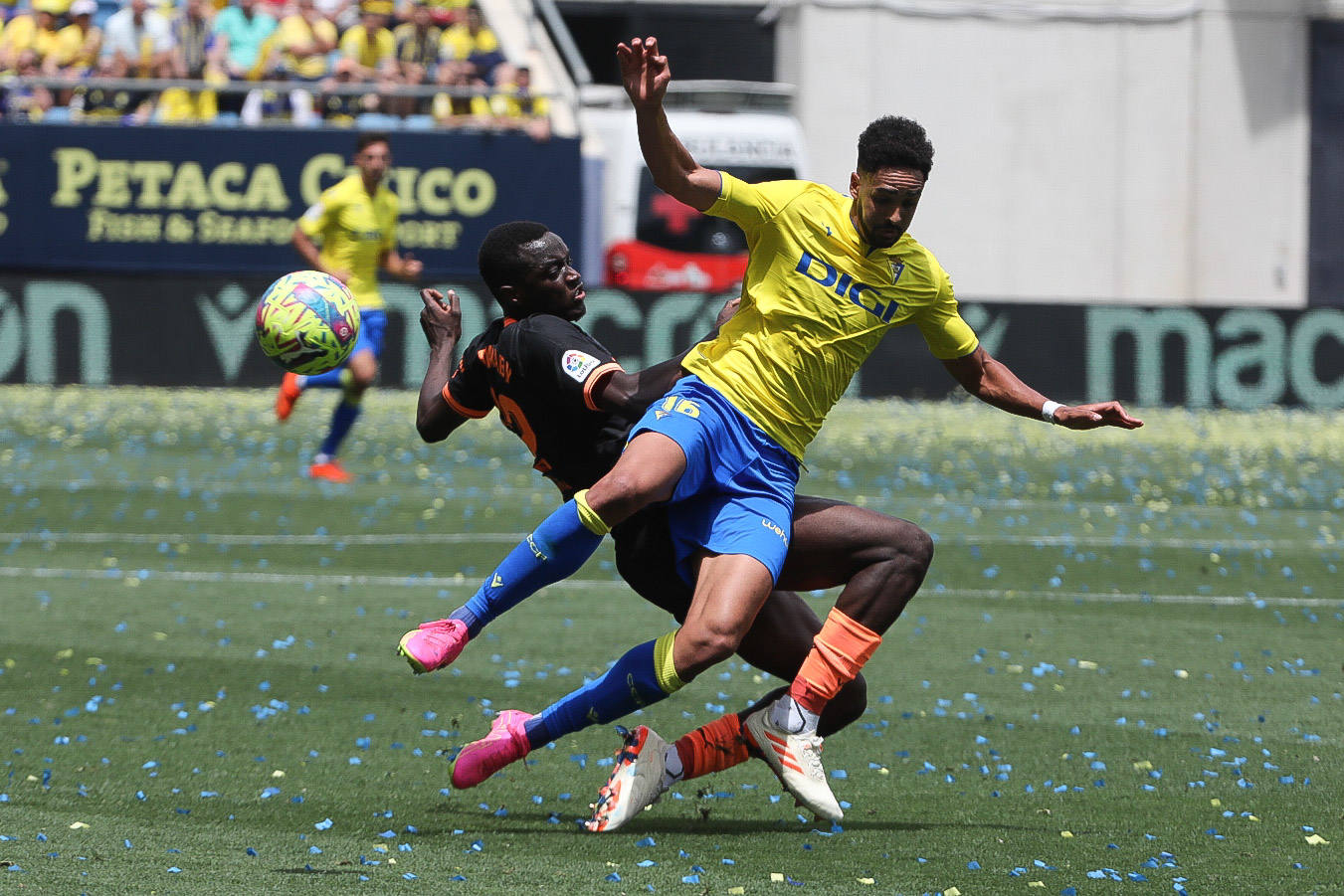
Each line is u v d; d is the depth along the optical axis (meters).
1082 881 13.62
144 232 70.44
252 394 68.56
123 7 78.38
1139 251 104.75
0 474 45.47
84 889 12.74
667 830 15.37
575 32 105.44
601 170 78.19
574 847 14.54
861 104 100.31
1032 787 17.41
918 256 15.63
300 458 50.59
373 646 25.03
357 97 73.81
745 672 23.72
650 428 14.78
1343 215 105.94
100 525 37.50
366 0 75.25
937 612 28.92
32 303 67.62
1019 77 102.69
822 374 15.25
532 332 15.41
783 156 79.81
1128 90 103.75
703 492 15.09
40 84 70.44
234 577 31.34
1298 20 104.12
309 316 16.70
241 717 20.34
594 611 28.41
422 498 42.62
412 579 31.33
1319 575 33.44
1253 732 20.17
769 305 15.13
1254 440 62.19
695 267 79.25
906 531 15.32
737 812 16.23
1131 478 50.50
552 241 15.96
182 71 72.81
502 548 35.12
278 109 73.19
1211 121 104.38
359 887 13.00
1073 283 104.50
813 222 15.14
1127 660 24.80
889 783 17.56
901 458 53.78
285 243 71.00
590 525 14.41
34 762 17.70
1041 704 21.77
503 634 26.19
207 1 75.62
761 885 13.34
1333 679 23.50
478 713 20.81
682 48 103.75
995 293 103.75
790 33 101.44
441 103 73.19
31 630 25.81
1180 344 71.50
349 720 20.30
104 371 68.25
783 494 15.23
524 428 15.98
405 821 15.55
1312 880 13.76
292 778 17.33
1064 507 43.62
